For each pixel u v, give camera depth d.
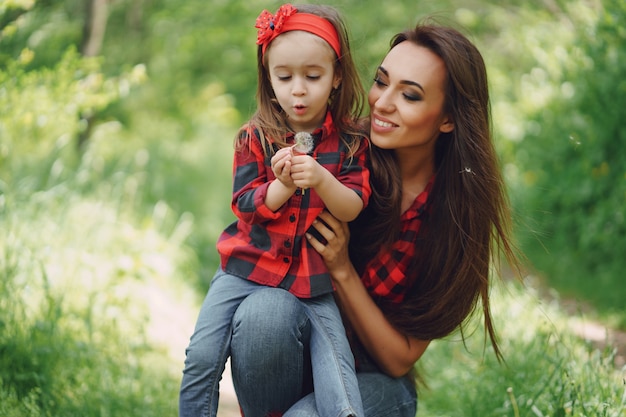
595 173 6.52
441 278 2.70
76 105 5.27
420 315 2.74
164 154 10.22
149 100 11.38
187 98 12.00
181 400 2.46
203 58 11.78
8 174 5.68
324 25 2.51
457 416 3.71
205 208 8.82
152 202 8.06
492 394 3.63
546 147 7.02
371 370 2.81
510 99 7.94
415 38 2.62
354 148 2.58
